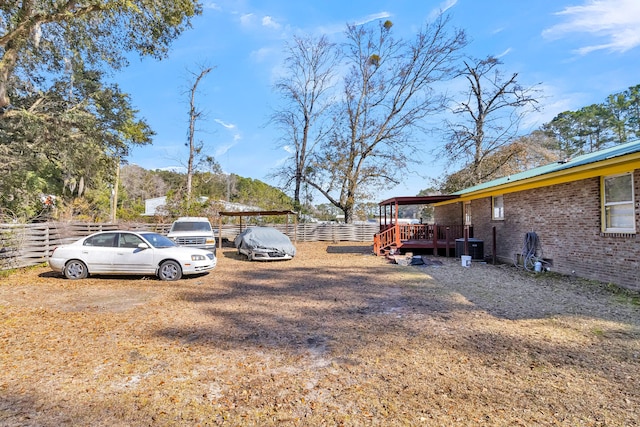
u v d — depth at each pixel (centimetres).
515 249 1248
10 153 1537
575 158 1220
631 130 3853
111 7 1230
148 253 938
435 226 1574
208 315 613
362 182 2794
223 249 1969
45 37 1520
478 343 462
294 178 2973
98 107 1894
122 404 312
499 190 1298
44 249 1197
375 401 317
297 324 561
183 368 391
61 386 345
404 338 488
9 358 415
